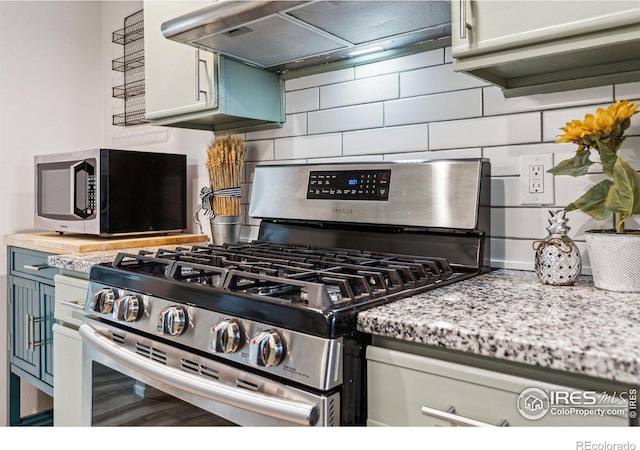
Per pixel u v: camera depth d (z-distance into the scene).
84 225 1.80
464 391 0.68
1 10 2.17
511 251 1.21
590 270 1.09
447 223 1.15
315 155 1.62
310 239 1.45
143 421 1.04
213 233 1.75
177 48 1.61
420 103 1.36
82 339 1.35
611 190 0.90
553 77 1.12
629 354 0.55
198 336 0.90
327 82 1.58
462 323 0.69
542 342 0.60
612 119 0.89
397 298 0.85
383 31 1.27
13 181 2.21
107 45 2.52
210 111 1.55
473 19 0.94
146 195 1.88
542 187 1.15
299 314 0.76
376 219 1.27
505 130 1.21
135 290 1.07
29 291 1.92
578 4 0.83
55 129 2.36
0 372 2.14
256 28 1.25
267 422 0.79
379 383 0.76
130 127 2.43
